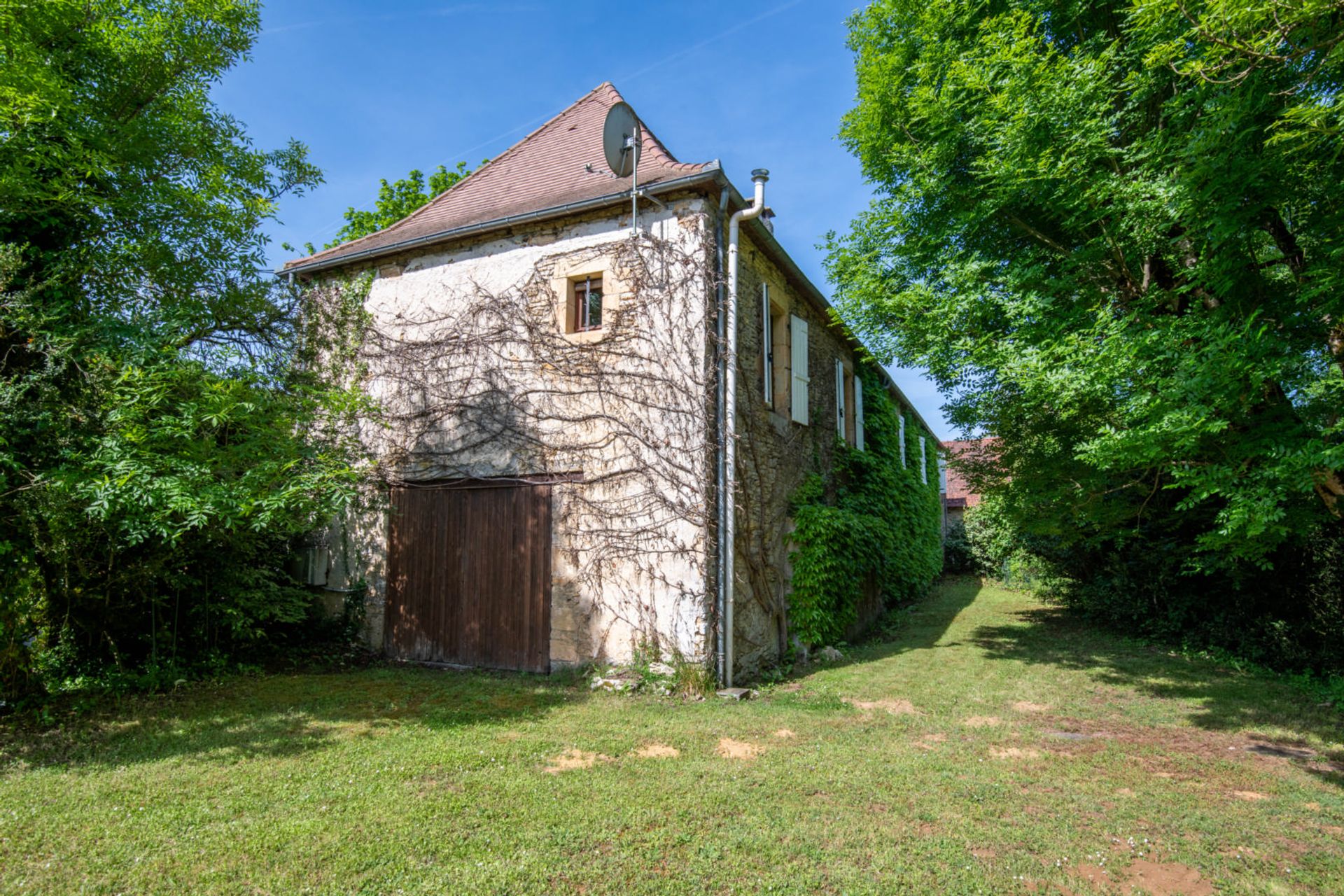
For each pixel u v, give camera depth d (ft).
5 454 14.39
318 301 27.68
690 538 20.38
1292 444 14.98
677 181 21.16
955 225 22.21
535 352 23.59
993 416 24.09
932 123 21.63
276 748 14.23
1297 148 13.25
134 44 19.48
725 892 8.64
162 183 19.08
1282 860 9.77
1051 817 11.14
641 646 20.56
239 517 18.21
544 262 23.94
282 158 22.95
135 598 20.63
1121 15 20.12
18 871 8.93
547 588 22.53
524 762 13.43
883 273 24.63
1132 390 16.90
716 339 21.29
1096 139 17.06
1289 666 22.79
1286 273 17.15
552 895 8.48
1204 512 24.22
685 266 21.45
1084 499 23.35
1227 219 14.82
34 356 16.29
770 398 25.58
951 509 79.87
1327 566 22.00
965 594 47.62
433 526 25.16
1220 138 14.23
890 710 18.13
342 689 20.08
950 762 13.84
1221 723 16.97
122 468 14.57
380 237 29.32
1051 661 24.85
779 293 27.25
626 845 9.82
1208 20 12.73
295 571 27.86
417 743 14.55
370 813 10.75
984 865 9.44
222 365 20.35
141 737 15.07
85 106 17.80
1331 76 13.85
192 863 9.12
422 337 26.02
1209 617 26.27
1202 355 15.28
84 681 19.31
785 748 14.64
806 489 27.55
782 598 24.93
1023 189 19.06
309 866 9.07
